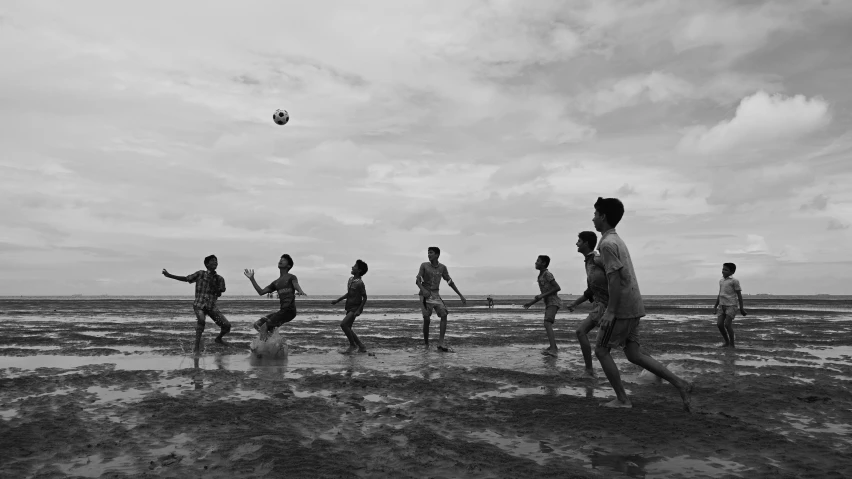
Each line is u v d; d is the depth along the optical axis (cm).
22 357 1109
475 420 581
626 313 630
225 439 502
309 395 721
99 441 497
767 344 1396
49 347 1287
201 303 1220
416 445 486
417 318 2731
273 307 4362
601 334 645
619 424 561
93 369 938
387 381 822
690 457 458
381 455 460
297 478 401
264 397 706
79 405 648
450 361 1073
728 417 593
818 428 555
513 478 408
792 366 998
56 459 448
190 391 743
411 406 653
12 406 645
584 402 675
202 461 441
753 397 699
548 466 434
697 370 948
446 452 468
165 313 3058
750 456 461
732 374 901
